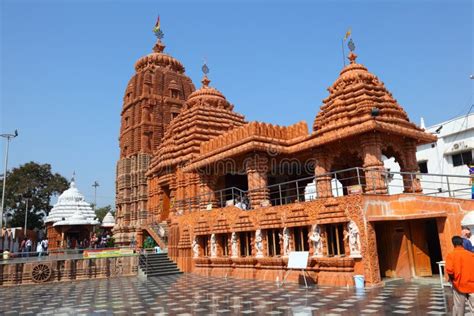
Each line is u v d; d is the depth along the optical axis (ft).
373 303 35.91
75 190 155.33
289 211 55.77
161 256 83.35
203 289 52.39
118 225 141.18
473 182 66.95
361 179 75.36
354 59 74.38
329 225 52.44
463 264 24.50
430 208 47.67
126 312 38.09
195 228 76.69
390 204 49.39
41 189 217.97
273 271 58.34
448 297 37.11
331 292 43.37
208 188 83.56
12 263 72.33
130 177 141.90
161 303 42.57
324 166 68.03
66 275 76.07
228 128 100.17
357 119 62.28
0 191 205.57
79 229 124.16
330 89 73.61
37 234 174.60
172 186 99.50
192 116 100.17
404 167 66.03
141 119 142.61
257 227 61.52
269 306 37.27
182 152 95.91
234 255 66.08
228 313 34.91
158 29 161.48
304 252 50.55
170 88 146.30
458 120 101.86
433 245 56.75
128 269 80.48
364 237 46.24
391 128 60.18
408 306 33.88
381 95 67.21
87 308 41.96
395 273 51.34
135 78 150.00
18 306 45.75
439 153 106.22
